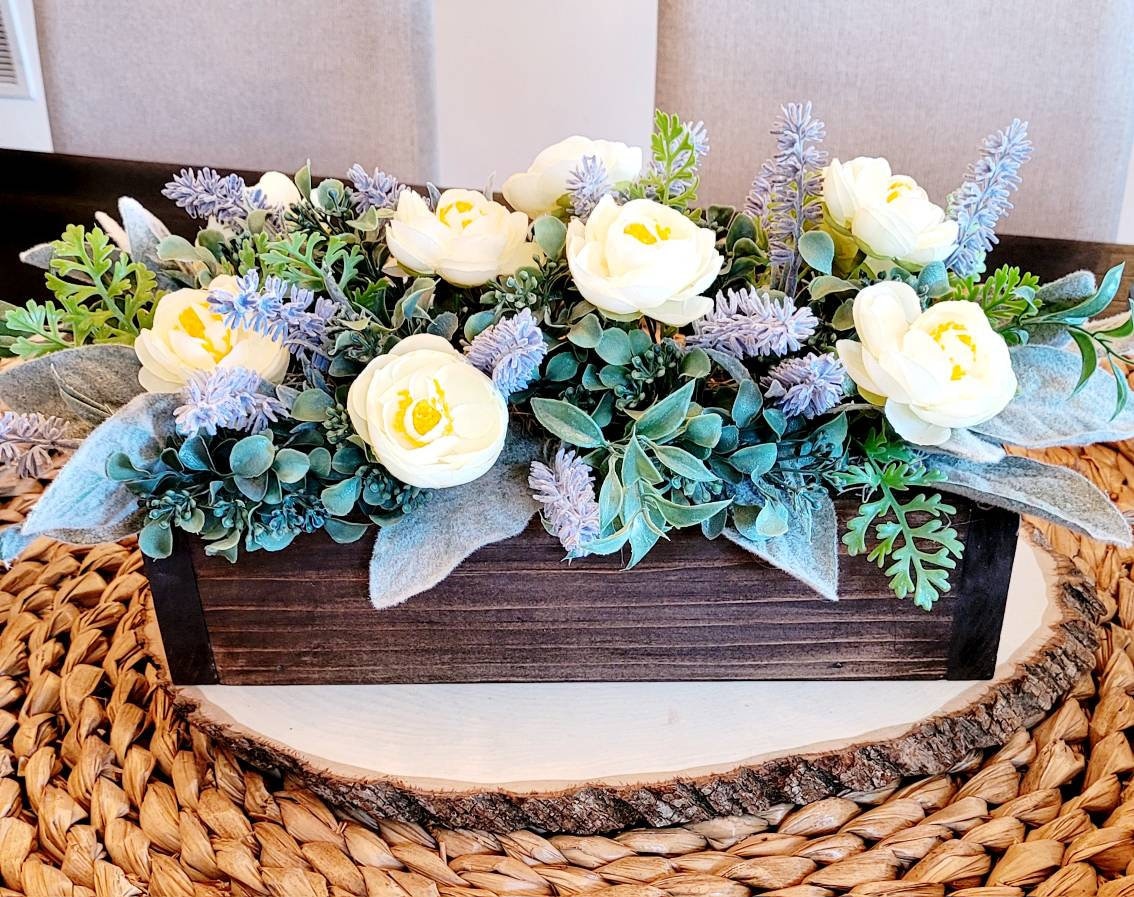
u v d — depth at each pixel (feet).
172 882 1.65
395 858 1.71
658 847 1.74
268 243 1.68
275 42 4.43
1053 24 3.95
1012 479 1.71
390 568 1.67
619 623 1.90
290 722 1.90
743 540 1.73
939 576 1.73
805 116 1.69
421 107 4.54
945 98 4.13
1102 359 2.03
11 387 1.71
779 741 1.84
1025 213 4.23
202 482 1.68
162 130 4.59
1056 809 1.74
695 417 1.58
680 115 4.29
